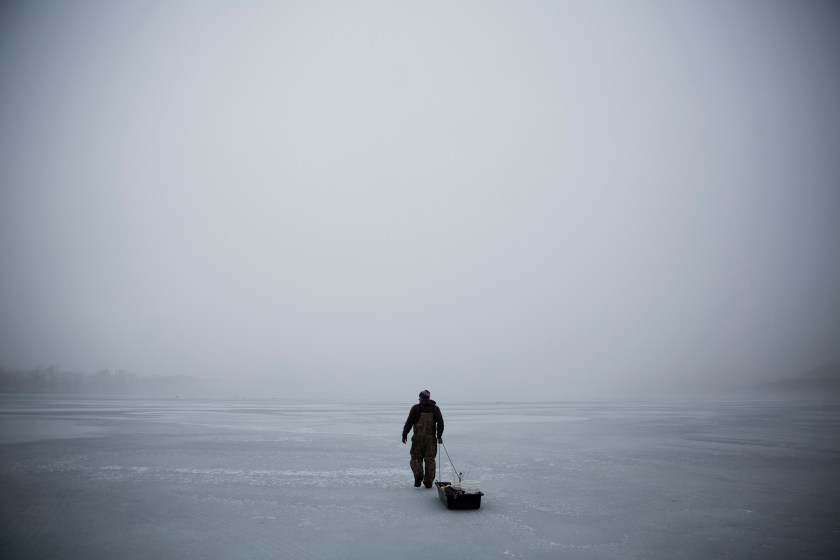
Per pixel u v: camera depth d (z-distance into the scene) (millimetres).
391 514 9719
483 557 7379
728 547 7902
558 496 11391
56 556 7387
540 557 7391
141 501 10664
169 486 12203
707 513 9930
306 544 7922
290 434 25344
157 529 8680
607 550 7719
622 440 23438
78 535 8336
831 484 12922
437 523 9109
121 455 17328
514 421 36938
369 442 21891
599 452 19078
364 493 11562
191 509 10023
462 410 56438
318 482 12820
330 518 9406
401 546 7840
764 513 9961
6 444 20266
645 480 13352
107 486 12180
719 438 24344
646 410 57031
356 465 15555
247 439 22828
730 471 14805
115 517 9414
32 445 19969
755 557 7484
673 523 9211
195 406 60875
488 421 36938
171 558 7316
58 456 17000
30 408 50750
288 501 10734
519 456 17953
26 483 12500
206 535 8352
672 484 12828
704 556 7504
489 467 15492
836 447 20828
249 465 15422
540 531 8664
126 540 8094
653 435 25906
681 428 30516
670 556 7492
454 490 10156
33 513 9680
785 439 24078
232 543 7957
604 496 11406
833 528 8961
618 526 9000
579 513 9875
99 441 21531
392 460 16672
